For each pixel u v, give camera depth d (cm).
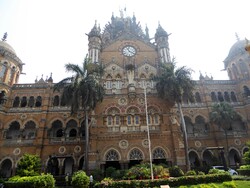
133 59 5012
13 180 2570
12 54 4859
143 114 4131
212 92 5016
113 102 4234
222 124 4131
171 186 2370
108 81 4584
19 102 4638
